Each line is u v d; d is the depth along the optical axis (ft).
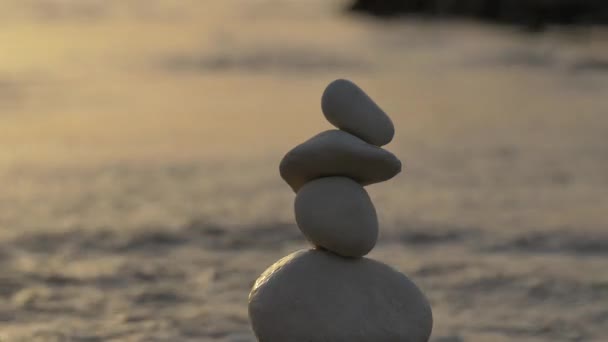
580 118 16.89
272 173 11.45
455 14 45.19
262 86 22.80
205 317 6.05
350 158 4.73
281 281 4.76
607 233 8.07
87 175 11.27
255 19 48.67
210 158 12.66
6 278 6.68
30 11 50.26
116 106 18.99
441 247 7.61
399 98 20.26
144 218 8.71
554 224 8.48
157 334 5.80
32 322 5.97
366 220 4.77
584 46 31.68
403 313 4.75
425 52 30.96
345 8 51.57
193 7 57.93
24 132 15.20
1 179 10.94
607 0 40.06
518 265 7.01
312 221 4.76
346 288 4.74
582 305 6.29
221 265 7.01
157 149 13.51
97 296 6.40
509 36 36.52
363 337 4.69
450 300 6.38
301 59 28.96
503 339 5.79
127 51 31.35
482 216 8.89
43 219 8.65
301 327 4.70
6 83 22.40
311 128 15.96
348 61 28.53
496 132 15.30
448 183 10.82
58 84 22.59
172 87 22.52
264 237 7.94
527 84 22.67
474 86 22.47
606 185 10.71
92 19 47.70
